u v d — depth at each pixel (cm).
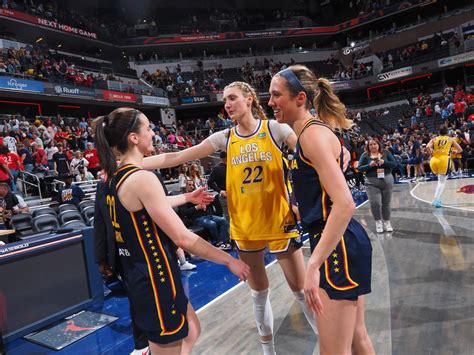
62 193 782
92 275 415
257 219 231
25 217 601
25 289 353
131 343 317
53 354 307
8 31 1961
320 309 151
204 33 2697
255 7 3186
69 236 395
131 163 166
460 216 654
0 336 310
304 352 271
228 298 396
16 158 843
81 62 2111
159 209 153
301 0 3250
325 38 3000
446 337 265
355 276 161
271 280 438
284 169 234
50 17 2041
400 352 253
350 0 3123
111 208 164
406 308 319
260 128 233
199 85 2347
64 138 1155
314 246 168
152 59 2519
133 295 161
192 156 247
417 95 2331
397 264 438
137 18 2803
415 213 725
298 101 170
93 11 2625
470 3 2566
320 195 165
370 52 2694
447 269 402
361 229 174
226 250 593
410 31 2541
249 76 2500
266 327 251
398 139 1548
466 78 2216
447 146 734
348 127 187
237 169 235
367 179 600
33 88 1488
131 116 165
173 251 168
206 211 626
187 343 192
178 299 162
